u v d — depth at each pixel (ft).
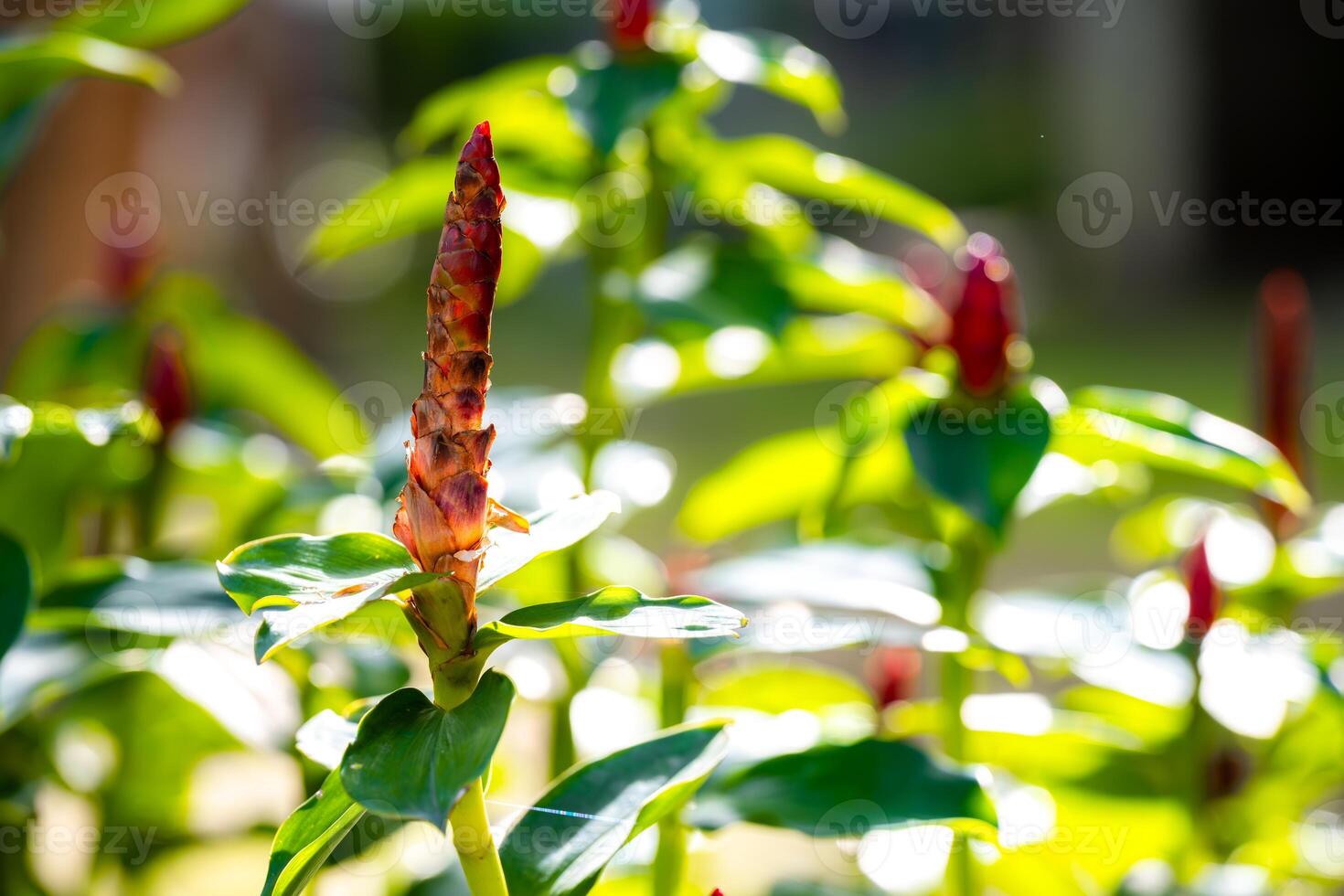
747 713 6.27
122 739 6.78
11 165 6.36
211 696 5.80
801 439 6.22
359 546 4.81
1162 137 38.75
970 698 6.62
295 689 6.03
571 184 6.70
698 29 6.60
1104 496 7.05
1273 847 6.88
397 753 4.67
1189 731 6.23
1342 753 6.71
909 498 6.68
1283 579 6.93
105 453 6.35
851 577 5.97
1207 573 6.19
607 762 5.08
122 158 10.11
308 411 8.64
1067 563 17.54
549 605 4.74
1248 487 5.93
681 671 5.98
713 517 6.97
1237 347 31.83
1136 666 6.23
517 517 4.77
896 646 5.73
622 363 7.07
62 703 6.59
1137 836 6.57
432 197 6.49
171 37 6.75
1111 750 6.32
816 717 6.60
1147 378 28.32
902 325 6.49
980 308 5.82
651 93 6.03
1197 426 5.77
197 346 8.07
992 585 16.30
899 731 6.69
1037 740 6.32
